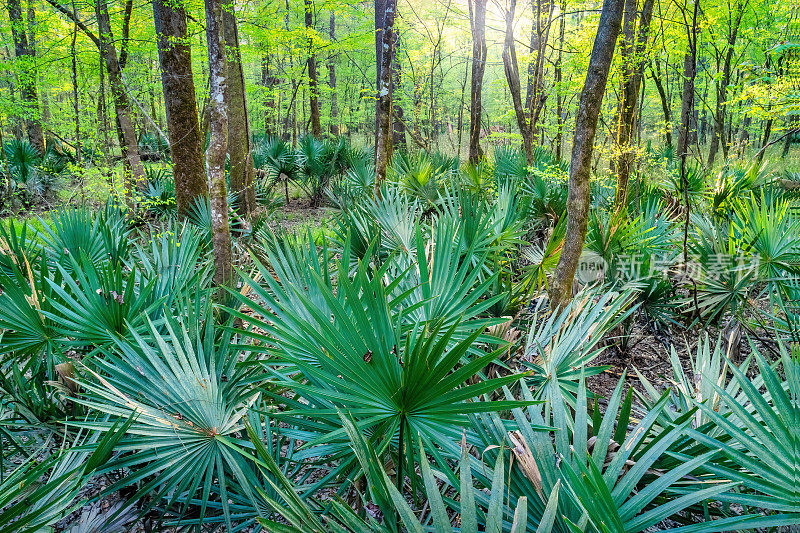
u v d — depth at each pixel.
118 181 8.89
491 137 14.87
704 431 1.81
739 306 4.48
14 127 19.53
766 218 4.42
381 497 1.55
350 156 13.87
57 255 4.31
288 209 13.82
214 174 4.41
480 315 3.47
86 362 3.05
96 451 1.90
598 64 3.71
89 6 9.16
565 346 2.72
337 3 16.47
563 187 7.38
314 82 19.89
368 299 1.78
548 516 1.24
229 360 2.61
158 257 3.73
